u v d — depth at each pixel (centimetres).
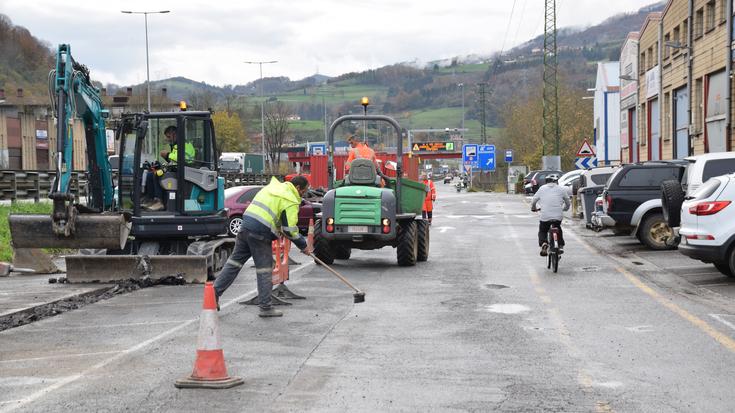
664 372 770
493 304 1202
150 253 1530
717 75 3159
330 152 1802
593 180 2661
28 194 3200
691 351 866
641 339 932
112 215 1359
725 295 1292
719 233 1423
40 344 908
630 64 5031
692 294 1309
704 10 3259
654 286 1399
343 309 1157
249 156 7350
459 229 2891
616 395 687
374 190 1677
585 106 8962
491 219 3488
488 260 1862
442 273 1614
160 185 1553
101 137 1533
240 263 1115
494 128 19662
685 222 1480
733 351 865
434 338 940
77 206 1380
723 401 669
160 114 1546
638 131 4781
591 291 1341
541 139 8756
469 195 7106
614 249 2114
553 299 1252
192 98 10006
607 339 933
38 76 10331
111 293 1344
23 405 655
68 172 1362
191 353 855
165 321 1056
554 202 1642
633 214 2066
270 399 672
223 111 9812
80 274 1445
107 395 685
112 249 1477
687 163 2058
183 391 698
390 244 1725
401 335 958
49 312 1151
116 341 923
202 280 1434
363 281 1488
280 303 1201
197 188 1564
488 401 668
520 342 916
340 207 1672
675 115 3900
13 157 7331
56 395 686
